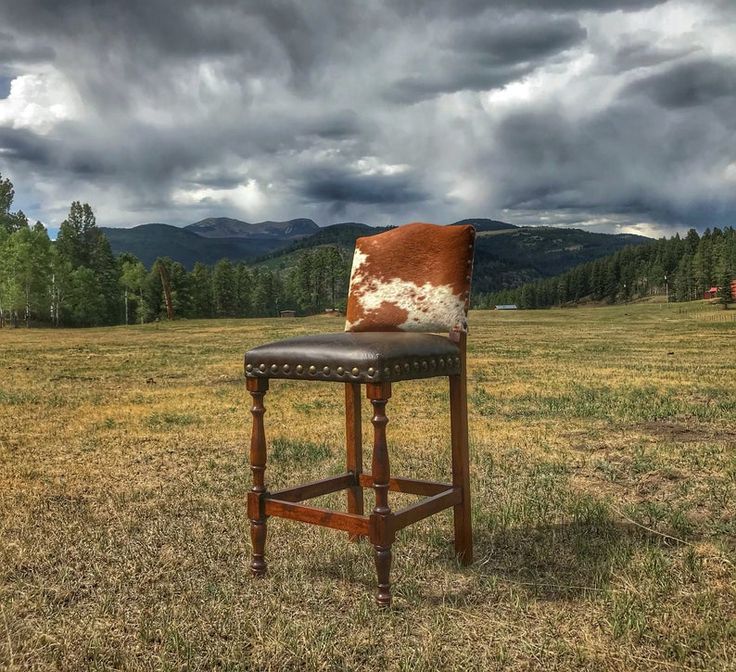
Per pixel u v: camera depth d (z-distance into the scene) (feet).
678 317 133.39
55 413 23.03
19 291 208.64
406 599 7.91
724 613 7.36
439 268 9.43
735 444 16.71
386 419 7.78
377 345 7.91
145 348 60.08
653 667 6.31
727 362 39.70
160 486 13.33
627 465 14.76
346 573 8.71
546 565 8.99
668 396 25.14
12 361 45.98
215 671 6.31
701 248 383.65
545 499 12.09
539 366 38.22
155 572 8.86
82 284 246.88
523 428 19.36
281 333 88.79
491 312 179.73
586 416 21.29
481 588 8.25
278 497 8.96
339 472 14.33
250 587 8.34
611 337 70.23
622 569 8.68
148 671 6.34
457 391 9.03
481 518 10.94
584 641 6.81
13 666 6.47
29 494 12.71
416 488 9.64
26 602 7.90
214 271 336.29
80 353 53.93
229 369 39.52
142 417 22.13
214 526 10.75
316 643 6.75
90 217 288.92
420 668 6.24
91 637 7.02
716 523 10.57
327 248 400.67
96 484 13.51
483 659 6.48
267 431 19.47
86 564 9.14
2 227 226.17
